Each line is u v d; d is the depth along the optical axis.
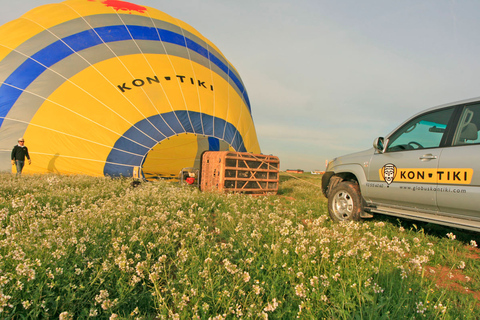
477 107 4.93
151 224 4.73
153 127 15.09
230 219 5.23
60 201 6.47
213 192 9.89
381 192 6.15
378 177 6.23
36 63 14.59
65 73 14.60
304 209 8.16
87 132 14.13
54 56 14.84
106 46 15.73
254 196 11.35
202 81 17.53
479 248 5.37
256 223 5.15
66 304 2.63
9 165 13.44
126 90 15.05
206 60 18.83
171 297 2.94
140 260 3.60
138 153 14.62
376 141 6.23
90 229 4.19
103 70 15.09
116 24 16.75
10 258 2.96
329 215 7.30
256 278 3.32
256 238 4.22
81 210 5.02
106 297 2.62
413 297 2.92
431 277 3.82
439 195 5.09
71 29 15.80
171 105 15.76
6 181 8.98
